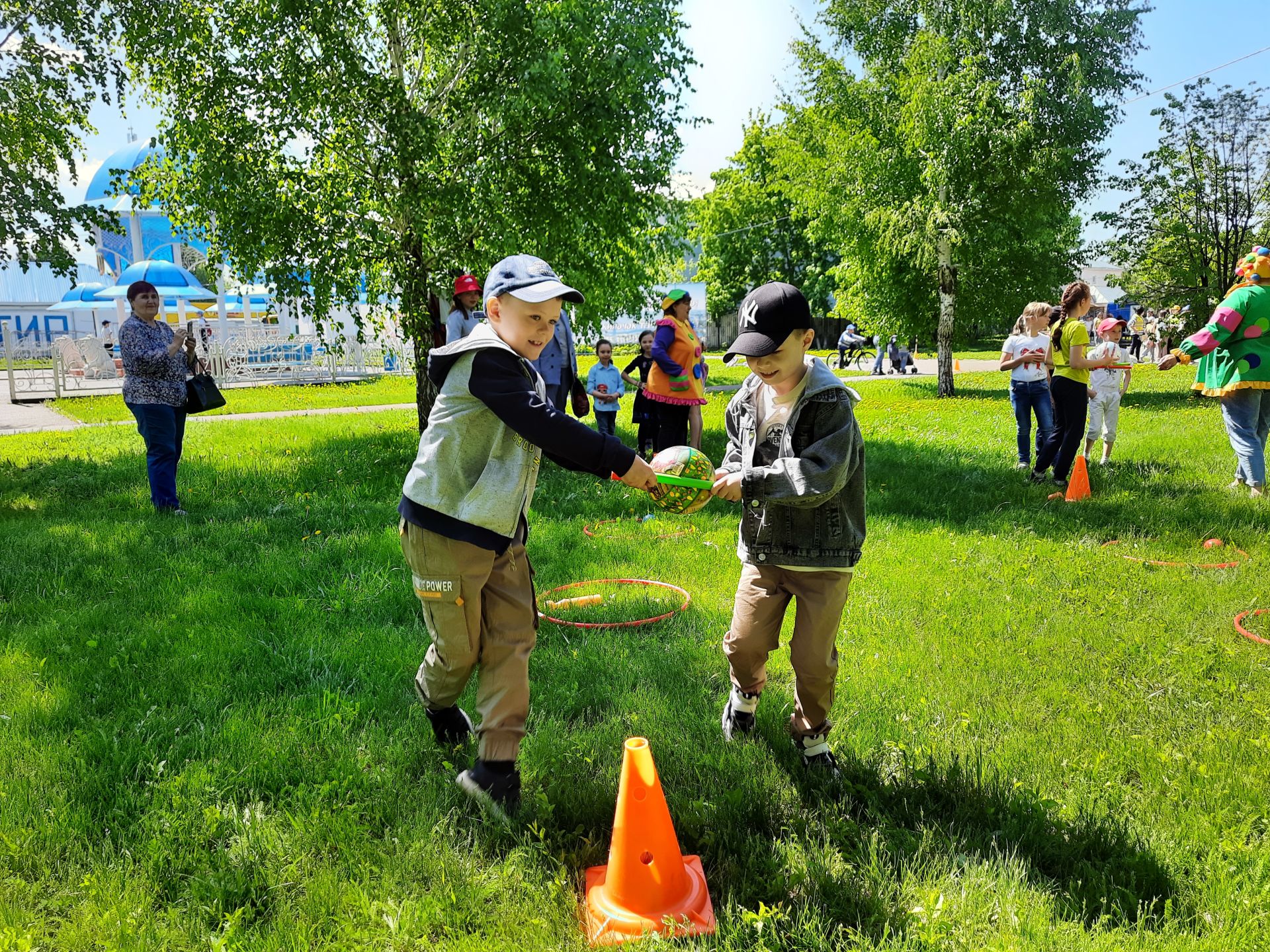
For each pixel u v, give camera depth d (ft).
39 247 30.81
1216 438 36.63
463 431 9.14
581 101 33.91
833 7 67.31
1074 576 18.28
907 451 35.76
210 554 19.66
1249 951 7.48
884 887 8.38
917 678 13.17
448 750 10.91
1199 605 16.48
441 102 35.78
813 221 74.79
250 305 119.44
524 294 8.79
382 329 38.42
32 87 31.71
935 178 62.54
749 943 7.65
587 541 21.44
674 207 40.65
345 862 8.79
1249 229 81.00
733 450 11.44
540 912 8.14
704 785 10.21
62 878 8.64
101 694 12.60
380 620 15.78
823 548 10.09
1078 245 94.73
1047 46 62.69
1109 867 8.64
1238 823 9.42
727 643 10.96
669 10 35.50
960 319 73.26
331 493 26.94
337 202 33.14
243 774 10.28
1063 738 11.32
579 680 13.24
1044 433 29.35
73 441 40.37
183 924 7.94
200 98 32.09
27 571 18.38
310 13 31.60
